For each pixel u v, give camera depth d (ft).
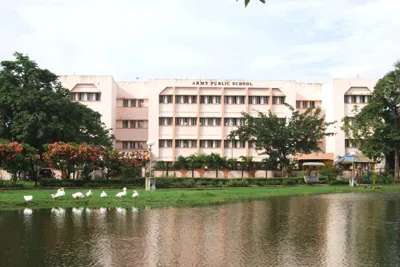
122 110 216.54
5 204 73.15
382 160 191.83
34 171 115.65
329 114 214.28
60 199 79.71
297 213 67.15
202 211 68.80
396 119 164.35
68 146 113.19
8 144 108.17
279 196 99.45
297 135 154.71
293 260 35.86
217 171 175.32
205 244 42.29
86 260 35.40
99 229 50.42
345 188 125.90
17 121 139.85
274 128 156.56
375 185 142.10
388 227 53.47
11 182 111.86
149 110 206.59
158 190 107.34
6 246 40.73
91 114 169.48
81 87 203.00
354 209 73.31
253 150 208.03
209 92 208.64
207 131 208.13
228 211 69.10
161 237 45.78
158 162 183.52
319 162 201.46
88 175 122.72
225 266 33.94
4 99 139.95
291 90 210.18
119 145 214.69
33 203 74.74
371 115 165.99
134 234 47.37
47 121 141.28
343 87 208.85
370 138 167.02
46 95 143.23
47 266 33.53
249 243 42.88
